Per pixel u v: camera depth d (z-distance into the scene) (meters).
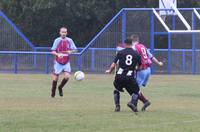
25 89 43.22
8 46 74.56
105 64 68.88
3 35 74.56
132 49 27.12
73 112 27.56
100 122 23.97
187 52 68.94
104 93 39.91
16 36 74.62
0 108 29.25
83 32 100.88
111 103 32.34
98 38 69.06
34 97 36.06
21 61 71.00
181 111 28.44
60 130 21.67
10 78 58.00
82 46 101.06
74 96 37.19
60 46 36.22
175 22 69.62
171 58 69.06
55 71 36.00
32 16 98.75
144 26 67.88
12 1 98.25
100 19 96.25
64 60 36.12
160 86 47.81
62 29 36.38
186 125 23.23
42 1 92.56
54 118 25.16
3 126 22.58
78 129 21.95
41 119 24.78
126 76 26.83
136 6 98.06
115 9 97.38
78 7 94.75
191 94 39.66
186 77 61.31
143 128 22.33
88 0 94.44
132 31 68.25
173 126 22.92
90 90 42.78
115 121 24.30
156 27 68.81
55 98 35.50
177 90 43.47
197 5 97.81
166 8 68.25
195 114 27.14
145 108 28.23
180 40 70.50
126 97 36.97
